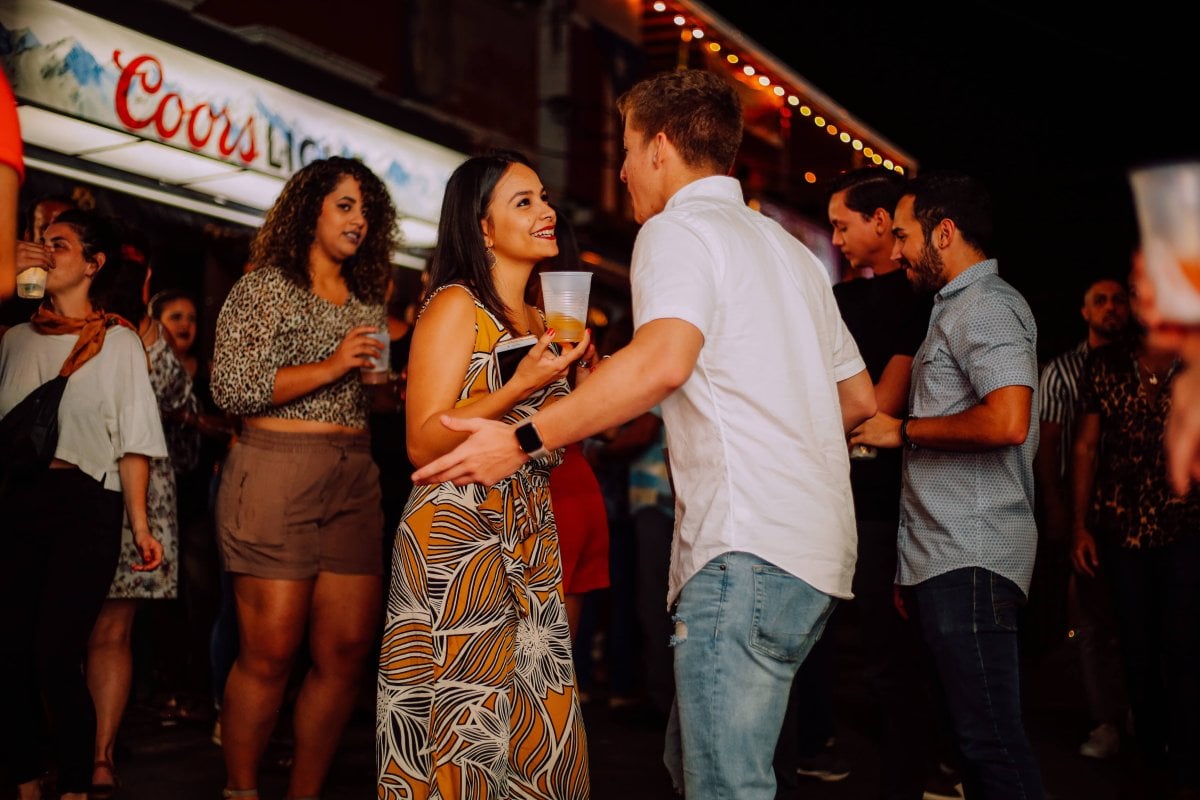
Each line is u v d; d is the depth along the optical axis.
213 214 8.35
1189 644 4.07
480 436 2.17
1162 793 4.27
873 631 3.89
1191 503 4.06
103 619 4.21
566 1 13.45
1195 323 0.82
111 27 7.20
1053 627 4.83
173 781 4.43
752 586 2.29
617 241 13.22
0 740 3.59
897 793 3.85
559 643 3.08
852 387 2.73
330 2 10.44
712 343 2.32
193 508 5.73
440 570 2.92
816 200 17.16
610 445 5.93
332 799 4.30
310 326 3.96
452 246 3.09
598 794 4.55
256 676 3.82
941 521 3.12
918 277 3.35
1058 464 5.55
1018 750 3.04
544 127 13.41
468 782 2.88
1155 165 0.82
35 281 3.37
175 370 5.08
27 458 3.54
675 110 2.57
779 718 2.36
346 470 3.93
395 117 9.61
